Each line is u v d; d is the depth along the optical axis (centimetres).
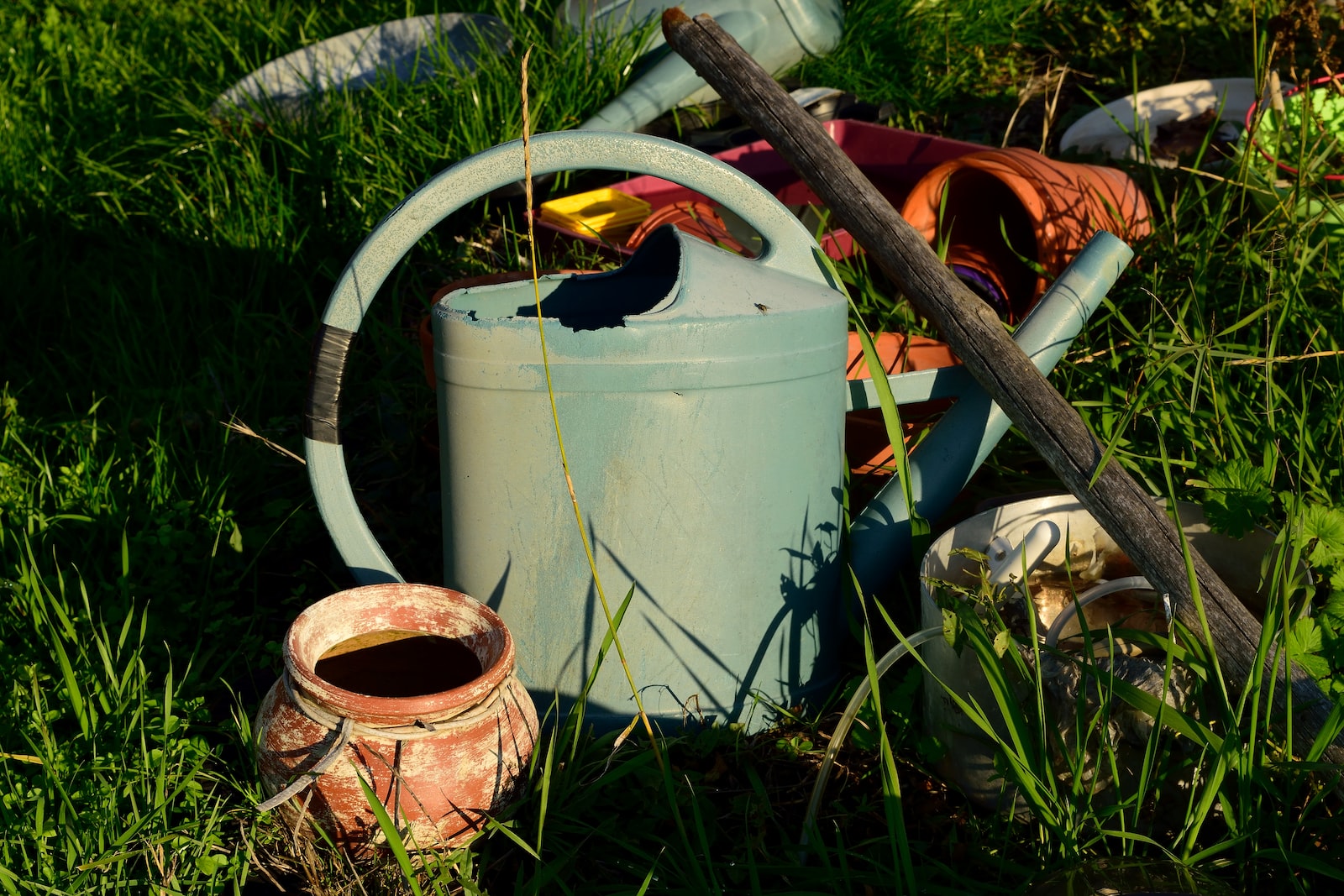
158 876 137
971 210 279
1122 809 127
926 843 143
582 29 335
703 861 144
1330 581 146
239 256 297
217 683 180
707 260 151
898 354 219
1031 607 140
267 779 140
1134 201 247
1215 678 134
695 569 153
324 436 166
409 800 135
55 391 260
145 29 416
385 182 307
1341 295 214
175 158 332
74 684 155
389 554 210
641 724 160
